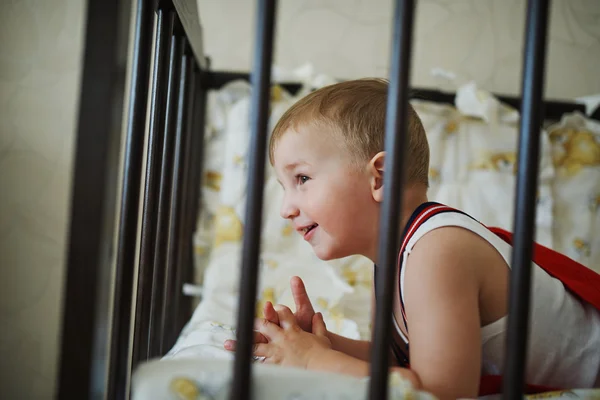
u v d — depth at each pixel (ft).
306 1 6.18
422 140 2.93
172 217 3.84
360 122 2.78
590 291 2.70
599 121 6.05
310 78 5.78
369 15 6.19
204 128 5.58
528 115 1.65
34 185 5.81
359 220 2.75
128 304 1.88
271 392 1.63
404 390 1.68
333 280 4.69
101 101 1.43
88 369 1.41
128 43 1.54
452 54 6.29
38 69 5.82
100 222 1.42
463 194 5.54
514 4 6.32
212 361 1.76
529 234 1.63
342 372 2.35
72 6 5.87
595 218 5.71
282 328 2.63
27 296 5.80
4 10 5.82
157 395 1.59
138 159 1.98
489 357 2.49
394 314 2.85
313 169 2.78
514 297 1.63
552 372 2.63
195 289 4.88
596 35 6.46
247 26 6.09
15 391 5.78
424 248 2.34
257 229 1.53
